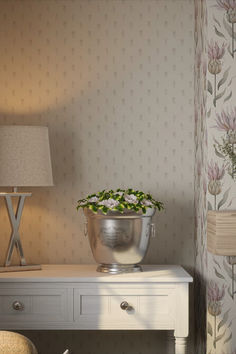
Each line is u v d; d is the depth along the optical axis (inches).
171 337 131.4
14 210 132.9
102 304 111.6
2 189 132.7
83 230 132.9
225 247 106.3
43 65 133.3
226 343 114.0
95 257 117.6
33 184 116.6
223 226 106.3
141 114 133.0
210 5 115.3
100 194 117.0
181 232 133.1
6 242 133.0
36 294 112.0
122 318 111.3
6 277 112.0
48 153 120.6
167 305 111.3
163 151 133.2
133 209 112.4
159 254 133.0
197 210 127.3
